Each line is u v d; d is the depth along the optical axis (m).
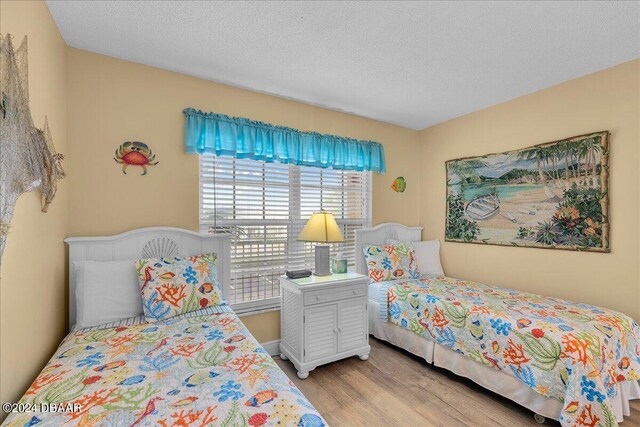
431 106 2.97
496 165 2.90
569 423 1.52
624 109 2.13
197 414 0.90
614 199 2.18
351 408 1.87
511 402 1.94
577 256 2.36
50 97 1.57
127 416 0.89
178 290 1.83
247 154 2.49
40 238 1.41
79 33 1.78
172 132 2.25
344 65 2.17
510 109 2.81
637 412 1.81
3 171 0.96
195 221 2.34
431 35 1.82
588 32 1.78
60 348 1.41
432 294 2.46
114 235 2.00
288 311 2.44
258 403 0.96
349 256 3.26
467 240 3.15
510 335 1.85
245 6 1.56
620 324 1.87
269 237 2.72
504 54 2.03
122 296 1.75
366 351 2.52
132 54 2.02
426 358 2.40
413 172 3.69
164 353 1.31
